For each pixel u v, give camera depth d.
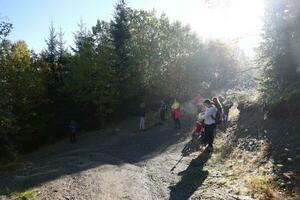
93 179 11.95
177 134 23.27
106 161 16.11
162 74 51.31
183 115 32.97
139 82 48.16
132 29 51.12
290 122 11.86
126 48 48.66
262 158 11.07
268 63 13.19
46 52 50.19
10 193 11.16
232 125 17.39
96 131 40.41
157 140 22.03
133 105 48.59
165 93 50.69
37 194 10.60
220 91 52.53
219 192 9.05
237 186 9.35
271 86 13.66
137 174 12.30
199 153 14.77
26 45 47.44
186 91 52.25
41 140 46.41
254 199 8.20
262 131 13.10
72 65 47.12
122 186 10.71
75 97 46.50
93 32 50.12
